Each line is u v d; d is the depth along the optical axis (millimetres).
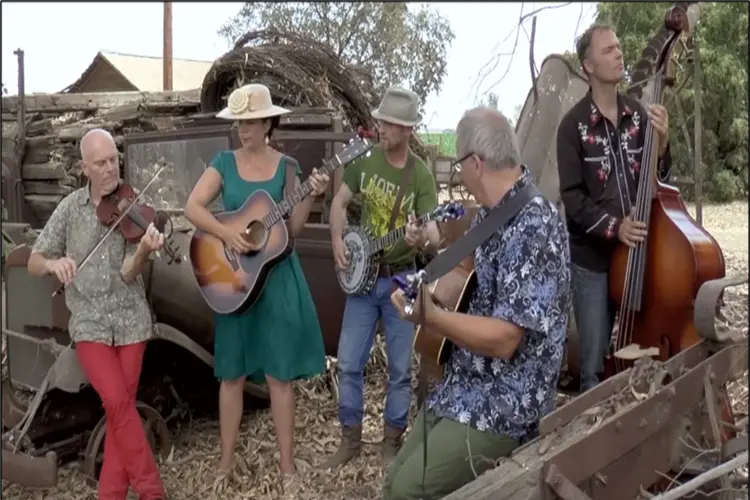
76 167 7504
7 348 3951
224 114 3363
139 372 3330
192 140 5043
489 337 2314
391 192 3680
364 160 3723
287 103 5906
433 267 2463
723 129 13047
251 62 5883
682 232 3002
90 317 3191
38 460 3305
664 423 2420
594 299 3379
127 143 5531
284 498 3533
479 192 2455
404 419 3852
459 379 2561
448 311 2393
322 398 4645
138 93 8672
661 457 2459
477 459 2461
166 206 5109
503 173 2410
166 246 3607
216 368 3596
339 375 3854
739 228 11125
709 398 2580
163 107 7723
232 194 3502
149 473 3279
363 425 4352
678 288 3010
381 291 3729
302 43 6152
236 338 3549
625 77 3779
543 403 2475
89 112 8312
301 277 3576
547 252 2342
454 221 3709
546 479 2092
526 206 2381
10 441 3488
